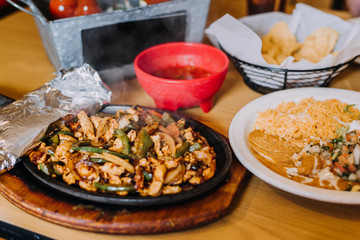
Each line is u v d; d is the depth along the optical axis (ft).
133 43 2.05
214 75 1.72
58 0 1.97
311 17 2.27
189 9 2.12
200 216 1.27
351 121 1.63
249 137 1.60
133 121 1.54
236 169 1.48
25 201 1.34
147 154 1.43
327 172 1.40
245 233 1.30
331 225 1.33
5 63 2.41
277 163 1.46
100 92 1.74
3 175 1.46
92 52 1.96
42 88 1.76
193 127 1.62
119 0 2.32
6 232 1.39
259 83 2.00
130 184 1.32
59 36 1.82
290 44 2.17
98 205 1.32
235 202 1.42
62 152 1.45
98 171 1.38
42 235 1.31
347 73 2.22
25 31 2.87
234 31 1.84
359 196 1.25
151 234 1.29
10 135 1.48
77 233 1.31
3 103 1.73
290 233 1.30
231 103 1.99
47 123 1.55
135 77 2.22
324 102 1.74
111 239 1.29
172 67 2.03
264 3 2.89
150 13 1.99
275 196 1.45
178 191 1.31
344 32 2.15
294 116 1.63
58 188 1.32
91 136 1.53
